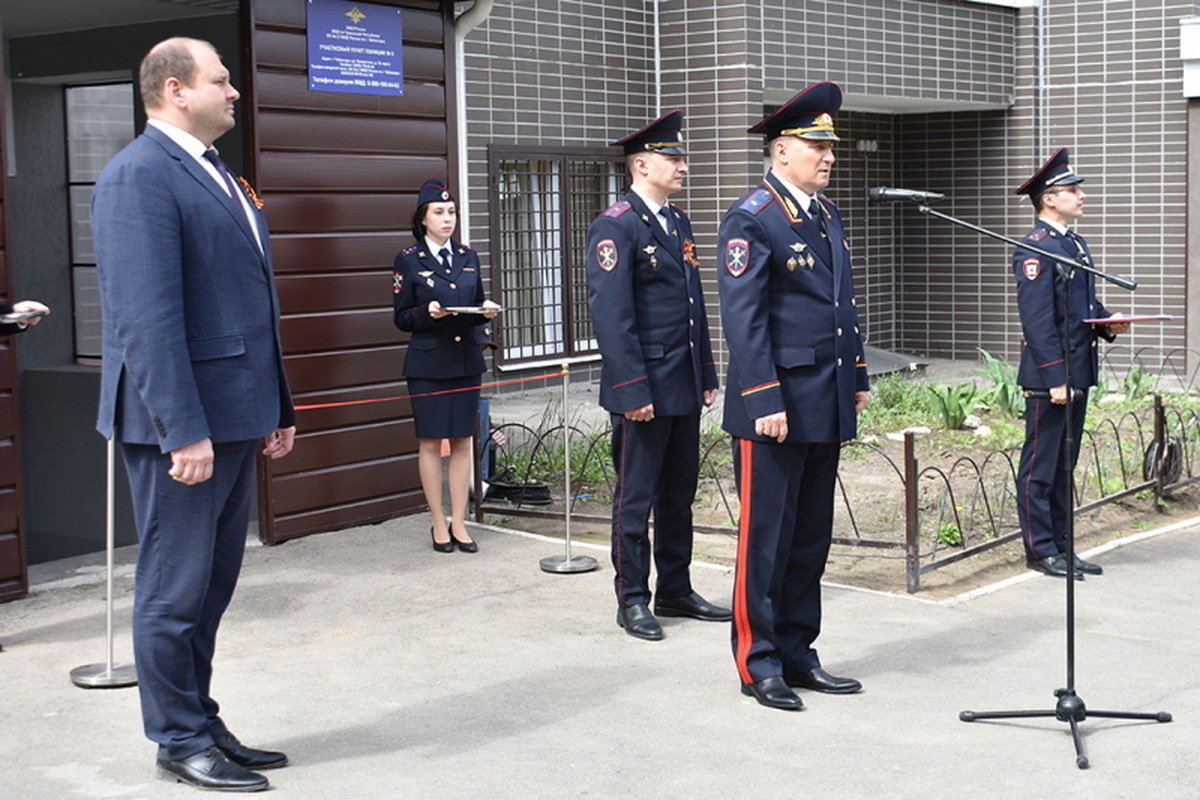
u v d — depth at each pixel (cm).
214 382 386
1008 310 1522
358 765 410
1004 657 525
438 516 693
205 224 383
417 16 762
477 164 1160
